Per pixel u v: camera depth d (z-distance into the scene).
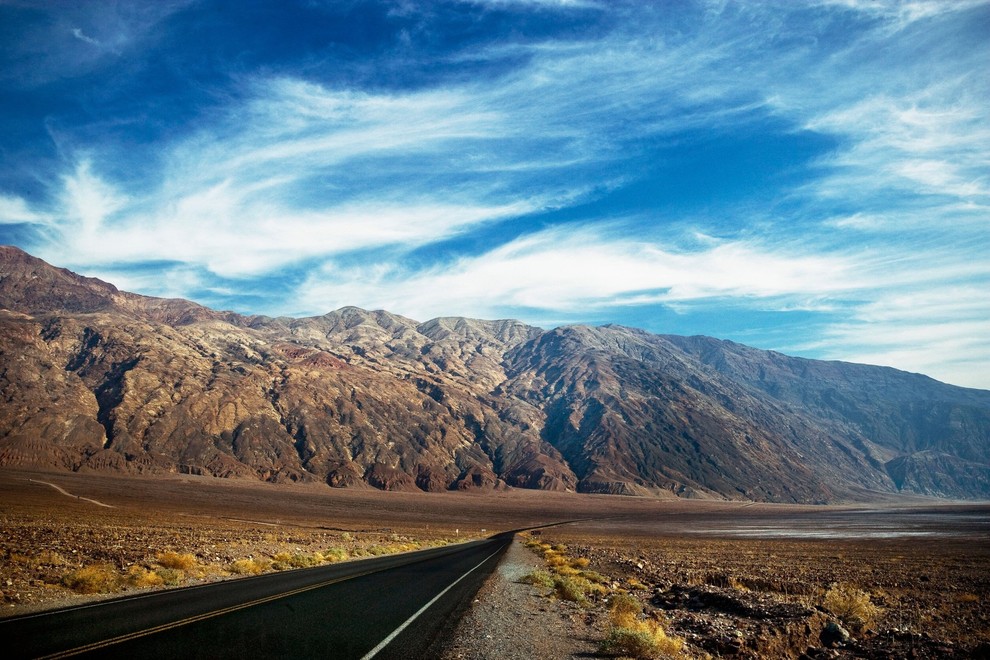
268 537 49.44
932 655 13.00
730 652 12.45
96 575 17.52
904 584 28.33
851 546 60.16
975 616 19.45
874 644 14.24
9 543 28.48
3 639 9.93
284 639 10.55
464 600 17.05
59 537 34.34
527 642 11.93
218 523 72.06
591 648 11.95
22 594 15.09
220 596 15.79
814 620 15.16
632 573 32.25
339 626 12.07
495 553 41.84
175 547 33.16
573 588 20.27
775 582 25.56
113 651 9.20
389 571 25.44
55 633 10.46
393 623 12.73
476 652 10.60
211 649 9.54
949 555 47.59
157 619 12.02
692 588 20.91
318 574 23.38
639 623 13.56
